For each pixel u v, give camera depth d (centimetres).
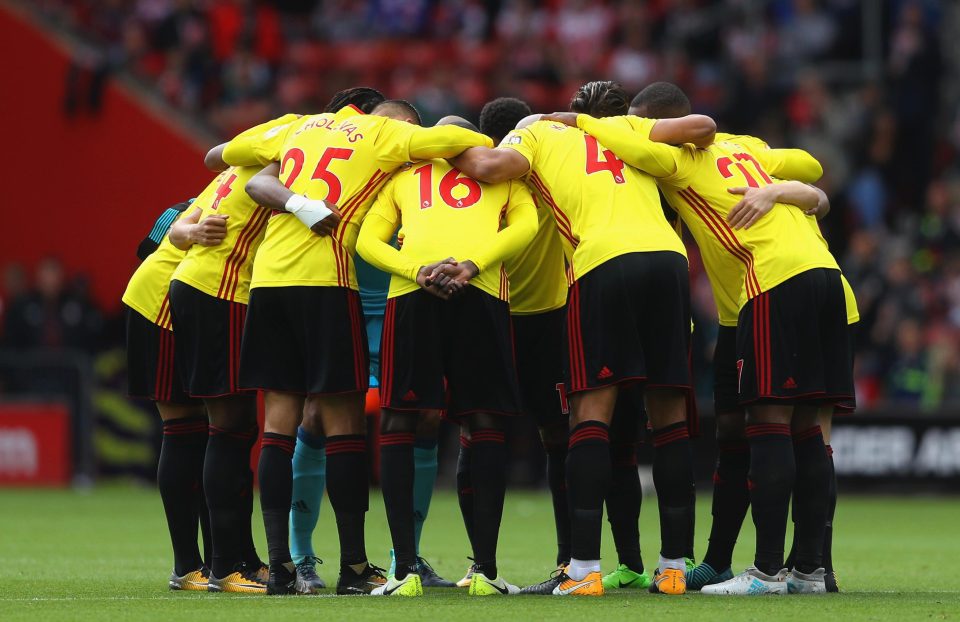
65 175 6347
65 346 5828
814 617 1866
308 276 2180
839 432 5244
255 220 2289
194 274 2255
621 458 2383
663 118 2342
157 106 6284
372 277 2736
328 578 2644
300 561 2434
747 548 3222
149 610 1942
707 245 2273
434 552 3188
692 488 2214
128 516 4200
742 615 1875
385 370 2183
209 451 2247
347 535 2200
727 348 2334
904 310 5678
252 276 2227
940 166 6800
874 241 5984
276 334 2198
